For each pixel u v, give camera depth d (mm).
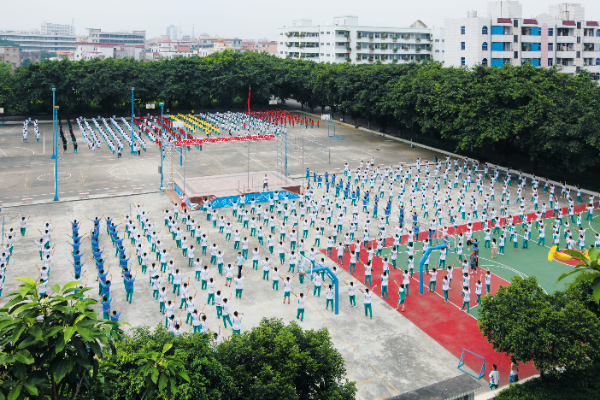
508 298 22000
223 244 38500
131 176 58094
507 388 20734
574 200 50438
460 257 36344
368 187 54625
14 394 10578
